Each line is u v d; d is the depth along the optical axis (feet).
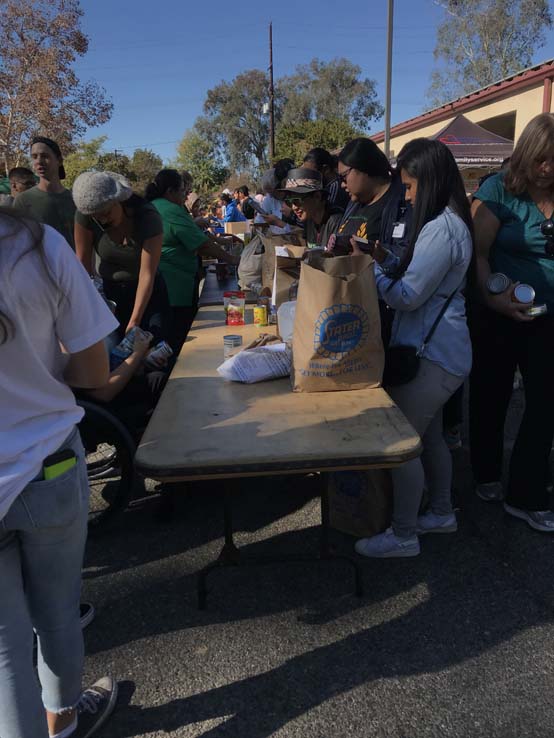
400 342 7.48
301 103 149.59
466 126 32.22
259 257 13.85
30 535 4.16
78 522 4.37
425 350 7.32
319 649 6.49
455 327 7.37
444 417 11.14
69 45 55.88
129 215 9.91
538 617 6.88
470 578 7.60
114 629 6.92
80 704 5.54
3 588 4.03
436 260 6.84
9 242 3.57
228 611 7.14
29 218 3.73
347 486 8.32
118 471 10.50
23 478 3.82
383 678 6.07
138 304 10.00
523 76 34.55
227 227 27.63
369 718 5.62
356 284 6.70
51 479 4.02
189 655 6.48
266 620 6.97
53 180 13.64
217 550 8.41
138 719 5.71
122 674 6.26
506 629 6.70
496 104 38.68
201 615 7.10
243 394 7.20
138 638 6.76
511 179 7.98
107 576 7.91
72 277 3.90
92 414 8.15
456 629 6.73
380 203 8.50
